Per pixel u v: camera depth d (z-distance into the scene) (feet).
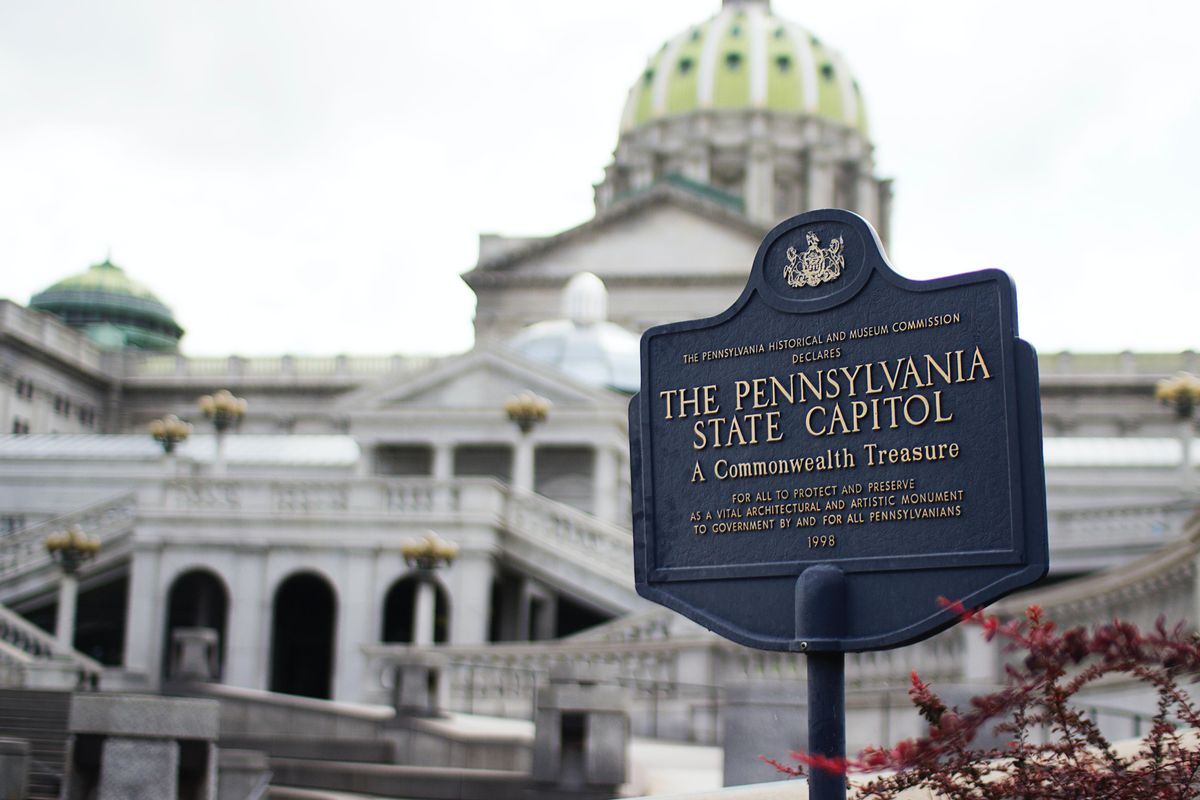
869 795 26.32
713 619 26.14
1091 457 216.54
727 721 51.21
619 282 288.71
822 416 25.67
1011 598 95.66
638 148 387.14
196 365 319.47
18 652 110.42
